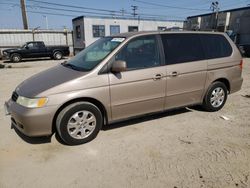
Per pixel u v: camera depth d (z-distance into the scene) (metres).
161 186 2.78
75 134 3.71
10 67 14.77
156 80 4.18
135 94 4.03
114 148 3.66
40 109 3.38
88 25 26.45
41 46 20.14
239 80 5.44
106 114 3.90
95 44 4.70
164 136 4.05
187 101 4.74
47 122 3.46
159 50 4.27
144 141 3.88
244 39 26.00
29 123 3.39
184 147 3.67
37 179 2.95
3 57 20.23
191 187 2.75
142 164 3.23
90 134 3.84
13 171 3.12
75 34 28.22
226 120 4.75
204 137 4.01
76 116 3.65
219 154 3.45
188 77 4.56
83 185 2.83
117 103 3.90
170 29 4.75
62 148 3.68
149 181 2.87
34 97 3.40
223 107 5.56
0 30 23.52
